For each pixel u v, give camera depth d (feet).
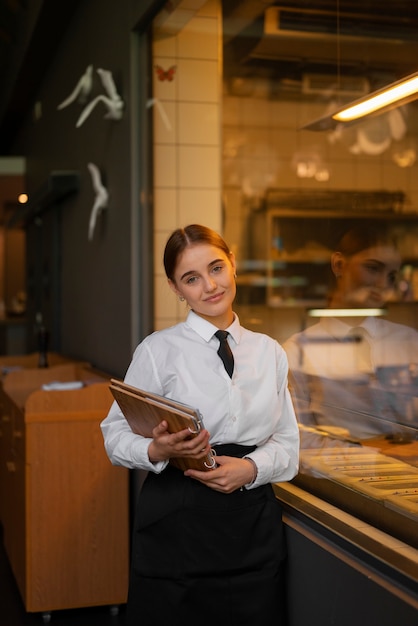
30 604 10.97
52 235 20.22
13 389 14.02
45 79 22.06
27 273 26.94
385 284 8.40
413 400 6.96
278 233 17.72
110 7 13.65
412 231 10.73
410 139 10.51
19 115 27.63
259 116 15.29
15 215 25.38
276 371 6.56
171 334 6.54
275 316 17.31
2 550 14.26
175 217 12.37
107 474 11.19
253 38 10.84
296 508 7.02
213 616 6.33
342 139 12.64
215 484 6.07
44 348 15.53
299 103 14.25
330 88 10.16
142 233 12.42
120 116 13.08
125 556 11.25
